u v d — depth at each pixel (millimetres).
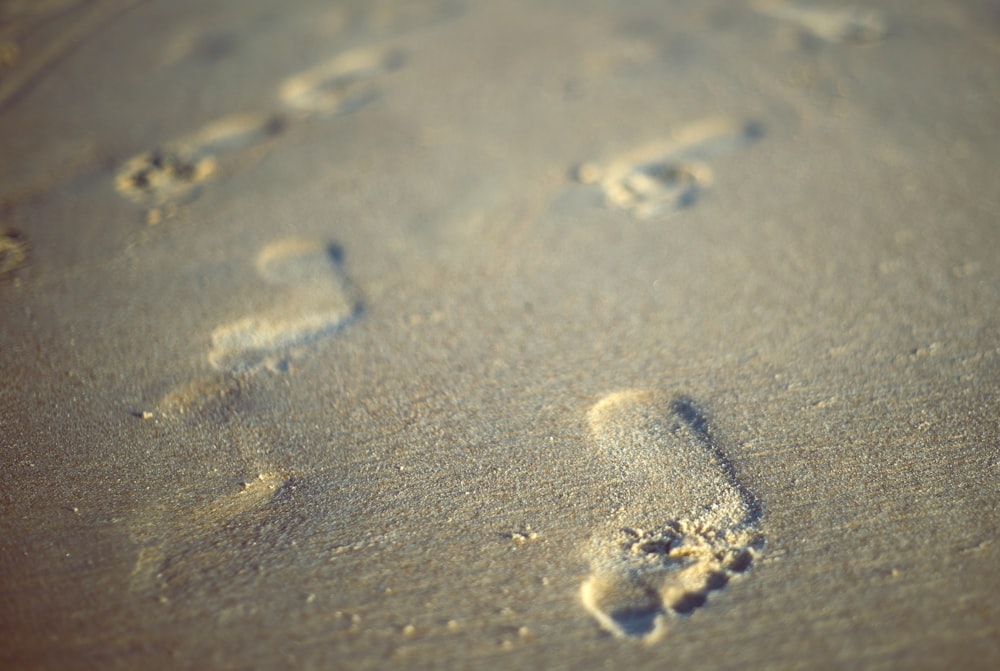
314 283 1025
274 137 1250
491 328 973
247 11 1755
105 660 767
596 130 1232
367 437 886
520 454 871
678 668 752
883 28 1515
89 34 1646
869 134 1188
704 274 1014
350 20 1692
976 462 845
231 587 799
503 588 794
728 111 1257
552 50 1516
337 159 1201
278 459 874
